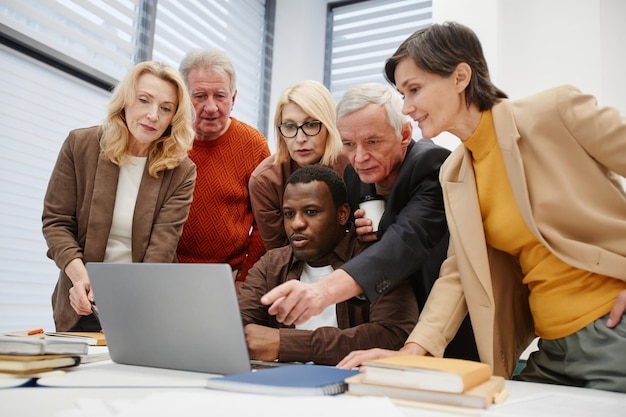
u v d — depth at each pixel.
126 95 1.44
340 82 3.51
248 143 1.87
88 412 0.51
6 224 1.99
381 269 1.00
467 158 1.07
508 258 1.15
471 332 1.31
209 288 0.77
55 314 1.45
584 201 0.96
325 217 1.16
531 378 1.12
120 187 1.50
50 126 2.17
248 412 0.51
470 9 2.34
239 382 0.64
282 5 3.50
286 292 0.86
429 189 1.19
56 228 1.43
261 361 0.98
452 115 1.01
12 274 2.00
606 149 0.94
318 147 1.52
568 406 0.64
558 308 1.01
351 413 0.51
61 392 0.65
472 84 1.00
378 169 1.21
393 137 1.20
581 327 0.98
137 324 0.85
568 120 0.95
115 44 2.47
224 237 1.79
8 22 1.96
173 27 2.84
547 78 2.37
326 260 1.20
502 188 1.03
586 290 0.99
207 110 1.76
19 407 0.56
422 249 1.08
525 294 1.18
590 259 0.94
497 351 1.08
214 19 3.14
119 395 0.64
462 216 1.06
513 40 2.44
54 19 2.18
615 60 2.29
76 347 0.85
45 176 2.14
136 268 0.82
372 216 1.20
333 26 3.58
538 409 0.62
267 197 1.57
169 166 1.50
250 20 3.44
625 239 0.94
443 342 1.02
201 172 1.79
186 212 1.55
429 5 3.28
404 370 0.63
